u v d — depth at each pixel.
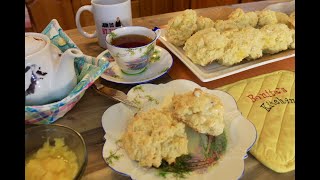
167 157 0.23
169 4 1.00
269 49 0.37
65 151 0.24
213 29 0.37
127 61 0.33
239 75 0.35
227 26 0.41
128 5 0.41
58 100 0.28
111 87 0.34
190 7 1.01
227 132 0.26
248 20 0.42
